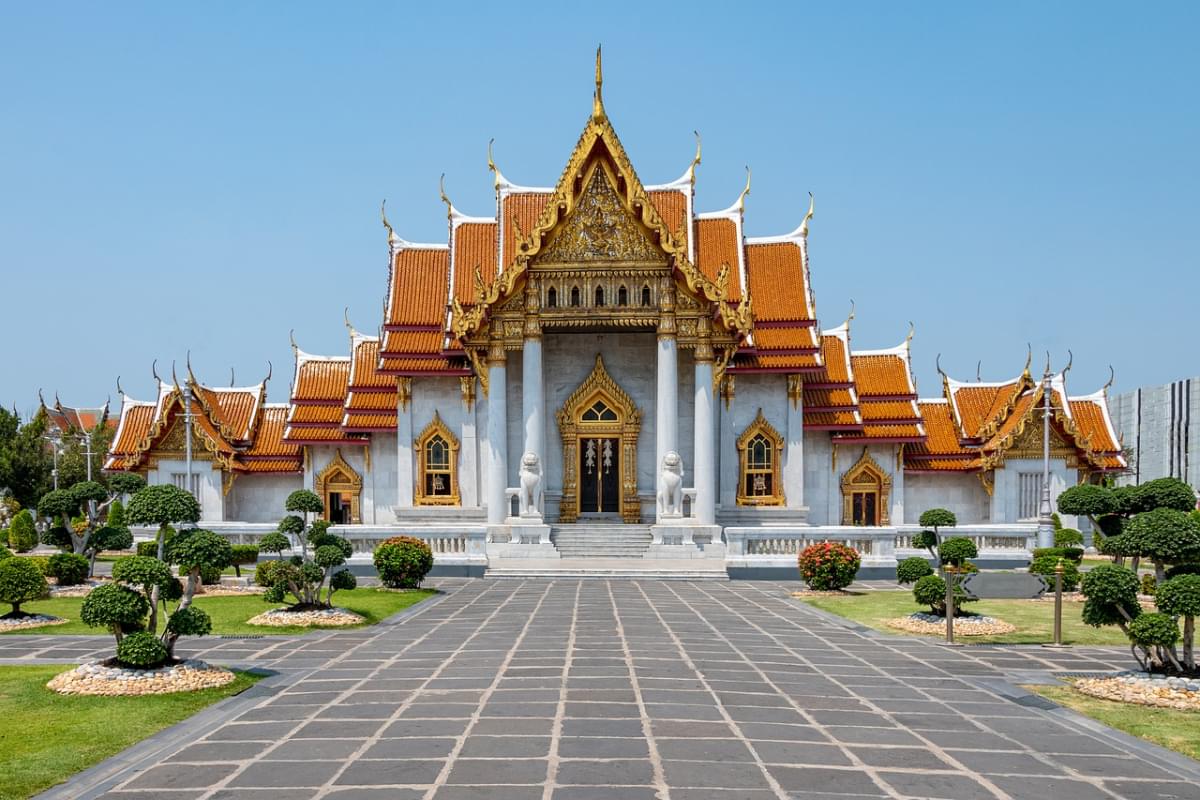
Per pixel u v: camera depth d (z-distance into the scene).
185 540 18.64
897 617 27.53
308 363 58.47
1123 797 11.70
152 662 17.58
